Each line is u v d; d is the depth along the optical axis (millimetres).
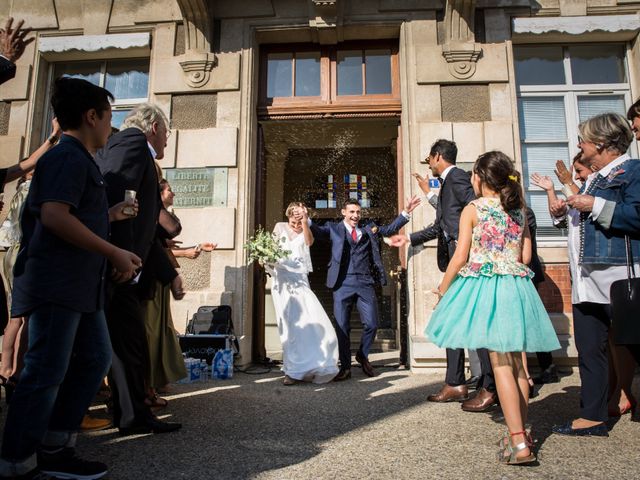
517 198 2467
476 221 2473
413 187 5105
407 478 2018
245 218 5176
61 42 5660
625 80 5480
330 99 5656
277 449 2395
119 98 5828
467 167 5055
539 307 2334
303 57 5812
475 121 5172
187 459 2240
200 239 5141
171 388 3965
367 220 7484
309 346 4277
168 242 3832
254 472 2078
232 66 5414
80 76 5930
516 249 2434
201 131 5324
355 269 4770
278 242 4660
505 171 2482
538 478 2008
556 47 5559
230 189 5234
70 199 1789
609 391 3129
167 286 3312
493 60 5215
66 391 2016
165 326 3268
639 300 2299
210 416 3035
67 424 1986
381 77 5723
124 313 2619
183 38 5570
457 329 2328
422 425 2840
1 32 3969
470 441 2529
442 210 3643
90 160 1985
